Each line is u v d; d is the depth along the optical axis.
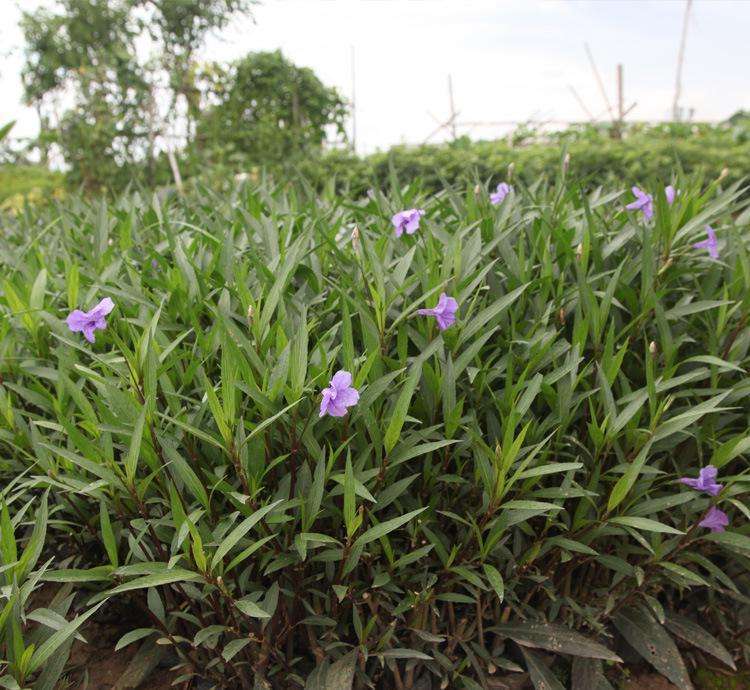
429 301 0.74
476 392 0.76
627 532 0.71
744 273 0.83
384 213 1.05
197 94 4.02
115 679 0.78
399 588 0.74
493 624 0.79
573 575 0.85
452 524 0.78
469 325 0.74
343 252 0.91
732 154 3.05
